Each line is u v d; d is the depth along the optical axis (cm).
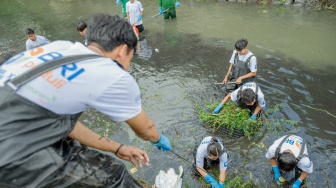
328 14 1002
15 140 134
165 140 221
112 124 588
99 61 151
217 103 614
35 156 139
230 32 949
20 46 1004
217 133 553
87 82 145
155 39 957
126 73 157
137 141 540
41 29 1138
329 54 782
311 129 543
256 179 466
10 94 135
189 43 908
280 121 566
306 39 862
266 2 1123
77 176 155
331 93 634
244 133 545
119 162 180
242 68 602
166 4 1056
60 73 142
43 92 139
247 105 560
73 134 201
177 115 604
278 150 426
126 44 171
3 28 1188
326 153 495
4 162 131
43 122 140
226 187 448
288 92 643
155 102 648
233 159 502
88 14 1260
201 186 454
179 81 717
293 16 1010
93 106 151
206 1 1223
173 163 493
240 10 1102
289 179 459
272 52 806
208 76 728
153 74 758
